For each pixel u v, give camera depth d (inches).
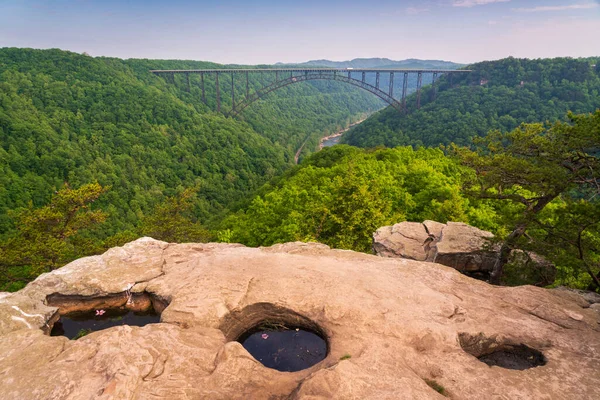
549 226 425.7
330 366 234.4
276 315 308.3
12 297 331.6
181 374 223.9
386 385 207.3
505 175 452.8
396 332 267.3
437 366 237.5
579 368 239.1
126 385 205.0
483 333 275.6
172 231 1064.2
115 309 363.9
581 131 378.9
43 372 217.5
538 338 275.0
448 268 398.0
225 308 300.2
